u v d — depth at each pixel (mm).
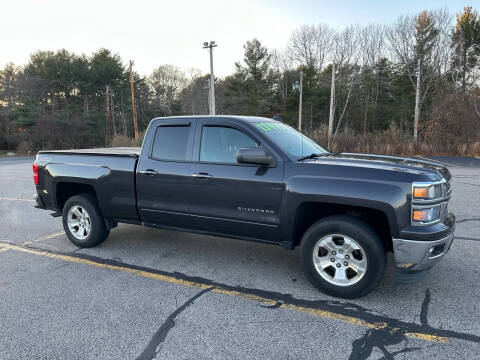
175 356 2609
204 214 4035
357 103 50125
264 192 3633
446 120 24344
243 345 2729
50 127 46688
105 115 54500
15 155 42562
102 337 2861
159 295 3588
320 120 54125
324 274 3514
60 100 54344
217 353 2637
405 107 41750
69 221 5121
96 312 3254
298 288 3715
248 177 3711
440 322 3008
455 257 4461
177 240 5410
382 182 3156
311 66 50219
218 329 2953
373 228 3369
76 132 49031
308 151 4062
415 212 3061
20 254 4863
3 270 4289
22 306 3383
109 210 4730
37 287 3799
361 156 4039
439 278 3873
